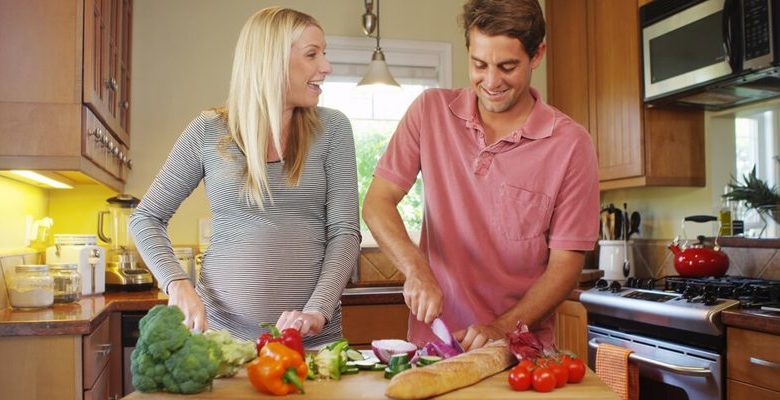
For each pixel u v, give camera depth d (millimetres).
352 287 3752
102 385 2459
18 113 2311
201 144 1686
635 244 3793
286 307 1654
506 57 1437
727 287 2615
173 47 3785
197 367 1186
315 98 1669
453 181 1647
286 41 1606
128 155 3682
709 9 2807
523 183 1594
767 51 2514
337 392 1210
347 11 4004
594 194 1600
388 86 3475
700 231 3373
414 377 1153
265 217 1657
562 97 4047
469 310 1635
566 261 1567
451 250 1650
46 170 2316
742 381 2279
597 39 3645
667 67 3072
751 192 2943
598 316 3074
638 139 3295
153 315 1222
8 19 2320
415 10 4098
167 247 1661
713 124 3346
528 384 1223
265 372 1184
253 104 1611
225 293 1651
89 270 2990
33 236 3178
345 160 1751
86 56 2361
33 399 2104
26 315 2252
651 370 2639
